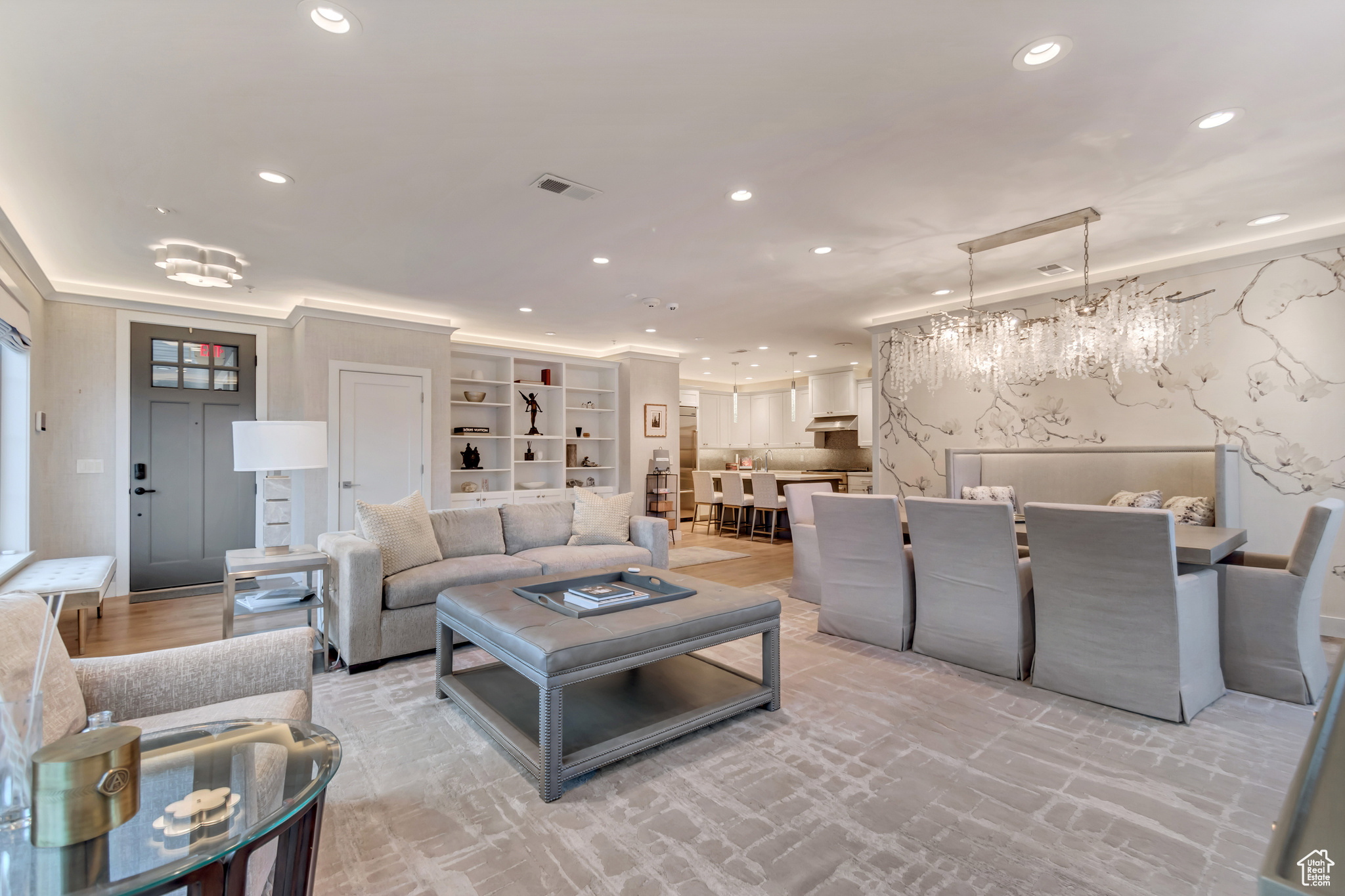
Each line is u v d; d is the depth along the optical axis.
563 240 3.88
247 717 1.59
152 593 4.93
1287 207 3.47
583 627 2.24
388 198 3.23
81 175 2.92
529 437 7.28
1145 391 4.56
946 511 3.18
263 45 2.05
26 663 1.38
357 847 1.76
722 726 2.51
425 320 6.06
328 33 1.99
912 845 1.77
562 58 2.14
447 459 6.09
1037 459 5.01
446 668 2.85
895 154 2.83
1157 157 2.88
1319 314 3.82
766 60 2.16
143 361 5.00
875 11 1.93
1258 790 2.04
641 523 4.58
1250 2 1.90
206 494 5.25
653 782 2.10
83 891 0.92
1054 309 4.99
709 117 2.51
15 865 0.96
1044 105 2.45
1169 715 2.53
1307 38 2.06
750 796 2.01
